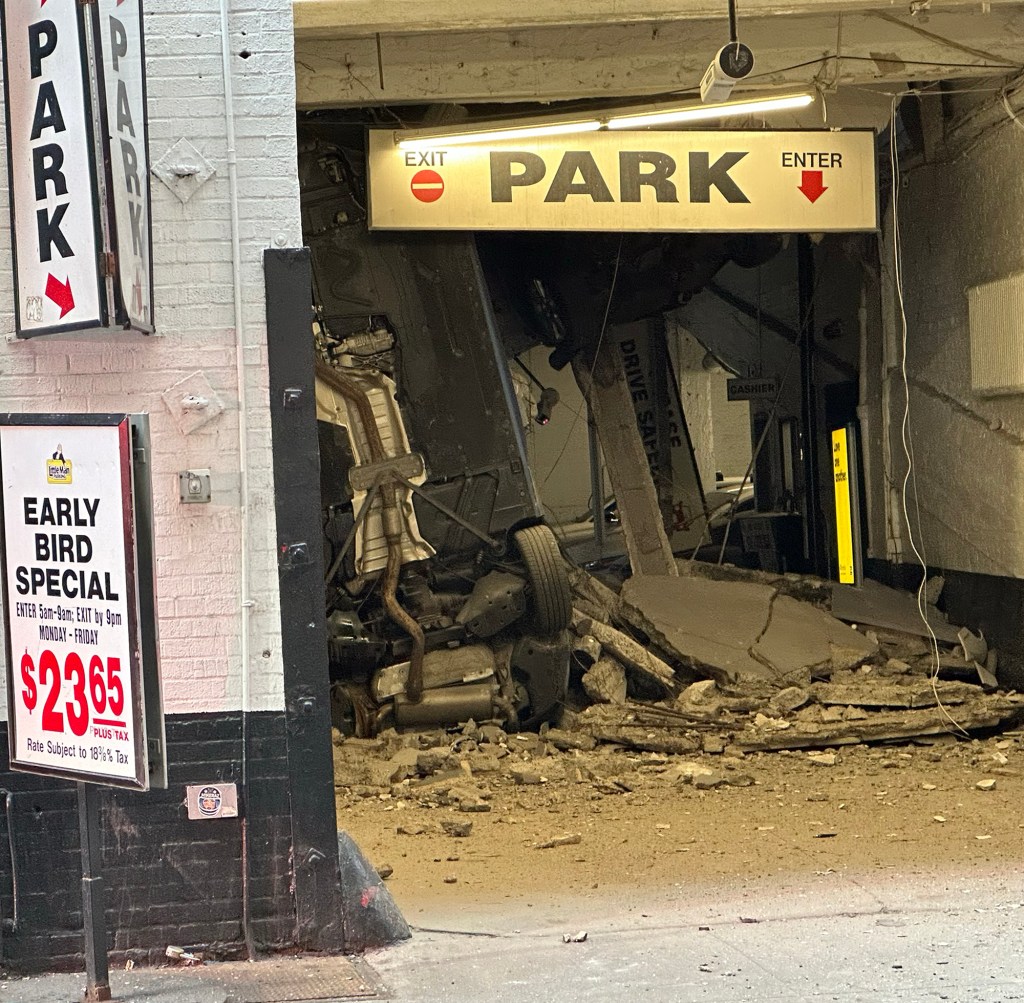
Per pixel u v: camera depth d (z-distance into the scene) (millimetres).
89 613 4719
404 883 6984
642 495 14469
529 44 10773
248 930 5453
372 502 11438
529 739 11227
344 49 10633
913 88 12594
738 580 14391
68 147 4914
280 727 5492
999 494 12023
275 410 5473
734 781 9422
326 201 11680
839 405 15711
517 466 11945
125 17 5074
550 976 5117
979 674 11859
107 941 5371
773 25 10711
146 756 4590
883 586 14320
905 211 13883
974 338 12078
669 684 11852
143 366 5418
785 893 6387
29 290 5215
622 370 14820
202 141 5449
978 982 4848
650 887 6641
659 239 13812
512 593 11602
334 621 11242
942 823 7938
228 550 5465
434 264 11859
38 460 4805
